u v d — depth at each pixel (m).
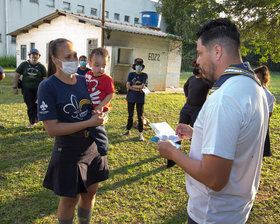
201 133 1.29
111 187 3.39
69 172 1.91
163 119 7.23
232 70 1.20
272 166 4.30
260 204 3.16
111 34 10.93
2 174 3.56
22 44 16.36
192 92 4.16
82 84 2.08
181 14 10.25
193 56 14.27
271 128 6.75
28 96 5.49
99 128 2.06
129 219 2.76
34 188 3.27
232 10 8.27
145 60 12.30
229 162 1.09
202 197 1.33
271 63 31.20
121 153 4.53
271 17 7.84
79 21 11.51
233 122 1.08
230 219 1.30
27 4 24.47
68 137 1.91
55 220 2.69
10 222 2.62
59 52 1.82
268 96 3.09
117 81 11.38
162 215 2.87
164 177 3.76
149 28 14.91
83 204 2.23
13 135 5.14
